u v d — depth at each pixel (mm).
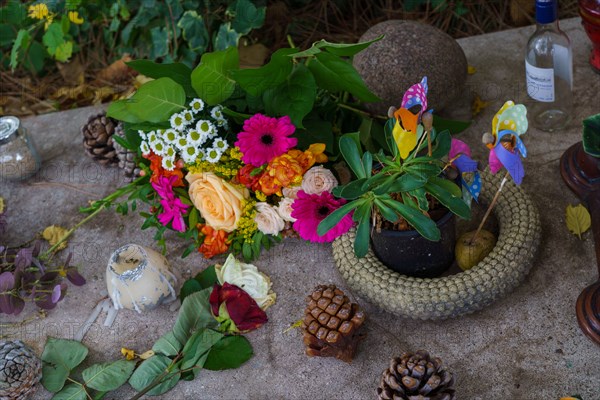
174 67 1762
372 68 1899
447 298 1547
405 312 1581
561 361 1508
